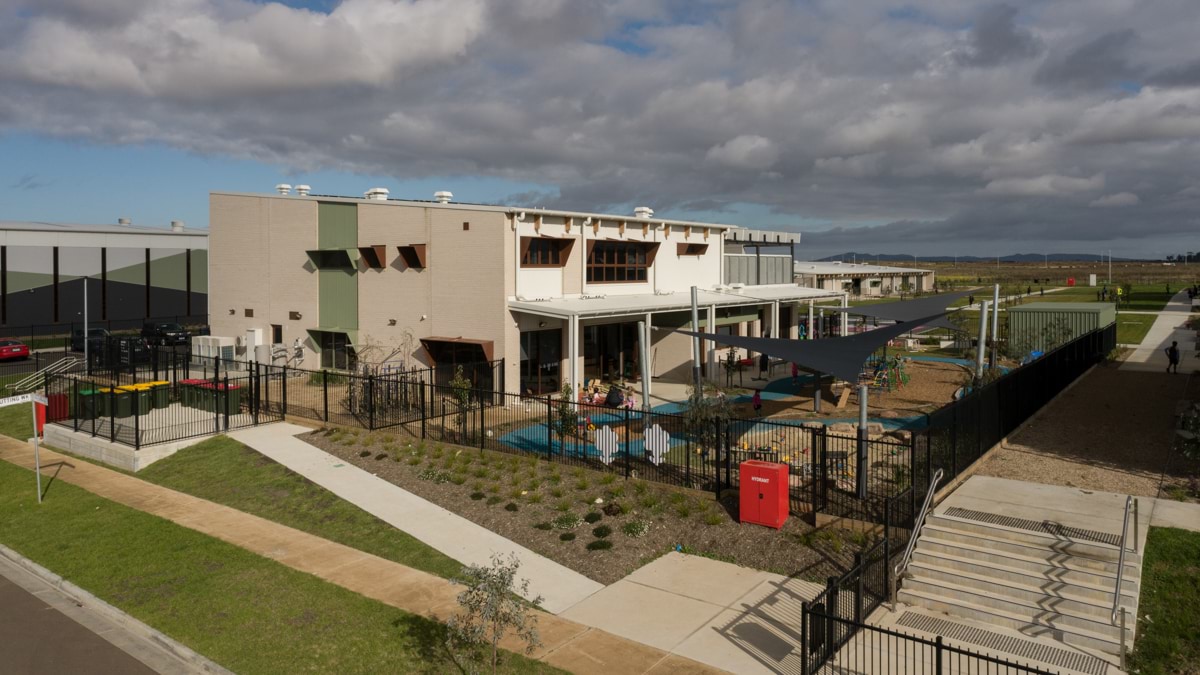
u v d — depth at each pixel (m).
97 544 15.95
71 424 25.19
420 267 30.78
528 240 29.70
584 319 31.31
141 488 20.02
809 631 11.35
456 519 16.94
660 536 15.58
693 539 15.38
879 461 18.48
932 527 14.10
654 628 11.99
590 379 33.44
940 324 43.66
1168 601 11.66
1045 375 25.36
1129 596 11.61
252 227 37.00
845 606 11.73
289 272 35.66
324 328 33.94
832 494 16.47
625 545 15.21
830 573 13.52
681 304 33.56
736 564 14.39
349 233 33.28
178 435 23.25
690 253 39.06
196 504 18.56
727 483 17.20
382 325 32.28
